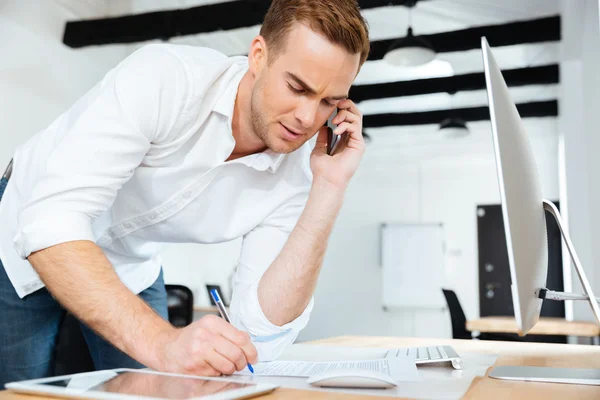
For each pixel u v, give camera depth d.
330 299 8.66
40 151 1.21
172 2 5.27
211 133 1.16
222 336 0.79
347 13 0.98
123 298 0.83
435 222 8.34
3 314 1.27
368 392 0.67
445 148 7.98
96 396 0.56
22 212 0.88
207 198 1.24
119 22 5.01
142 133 0.98
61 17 5.11
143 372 0.73
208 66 1.10
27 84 4.69
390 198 8.62
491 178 8.17
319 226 1.10
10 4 4.59
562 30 4.51
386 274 8.44
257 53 1.07
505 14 5.03
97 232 1.30
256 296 1.07
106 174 0.91
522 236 0.75
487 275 7.98
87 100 1.13
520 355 1.13
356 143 1.18
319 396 0.64
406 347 1.30
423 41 4.41
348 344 1.39
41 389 0.60
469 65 5.99
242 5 4.87
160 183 1.18
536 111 6.53
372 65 6.02
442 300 8.18
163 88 1.01
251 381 0.73
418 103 7.01
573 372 0.83
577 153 3.75
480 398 0.64
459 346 1.33
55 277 0.84
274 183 1.29
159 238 1.36
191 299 1.89
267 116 1.06
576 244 3.81
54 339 1.39
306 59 0.98
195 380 0.67
